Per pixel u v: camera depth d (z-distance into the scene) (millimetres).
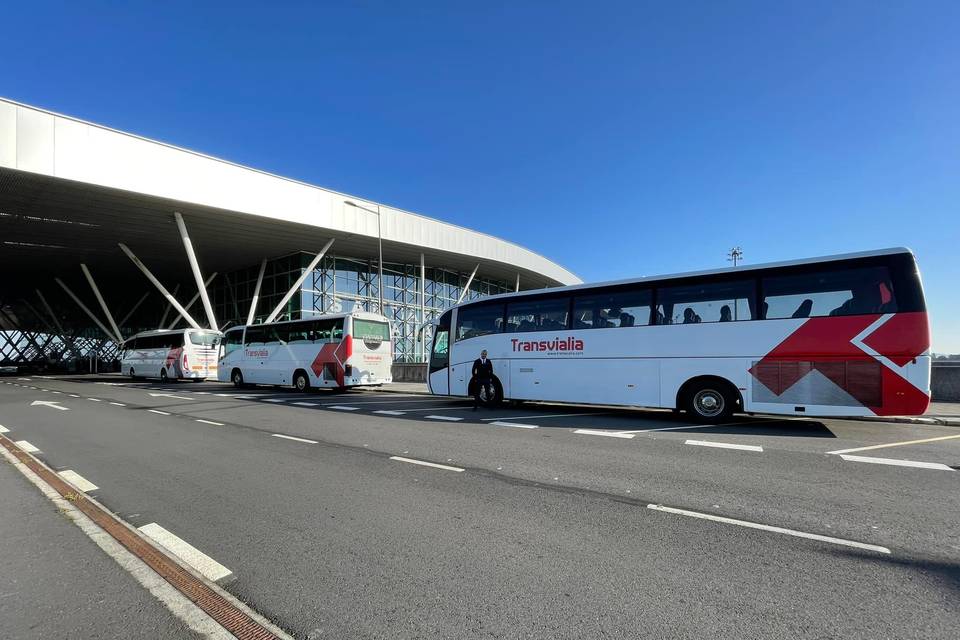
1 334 56906
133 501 5242
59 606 3080
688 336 10711
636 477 5996
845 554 3734
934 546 3885
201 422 11125
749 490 5430
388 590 3223
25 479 6168
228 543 4059
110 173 21750
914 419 10742
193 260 26938
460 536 4137
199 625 2854
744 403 10031
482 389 13820
